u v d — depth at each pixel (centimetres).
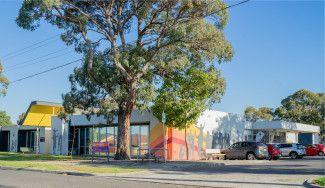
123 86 3262
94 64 3120
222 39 3180
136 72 3145
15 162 3047
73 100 3266
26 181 1819
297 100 9112
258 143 3778
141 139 3884
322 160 3781
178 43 3186
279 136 5394
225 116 4356
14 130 5697
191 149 3816
